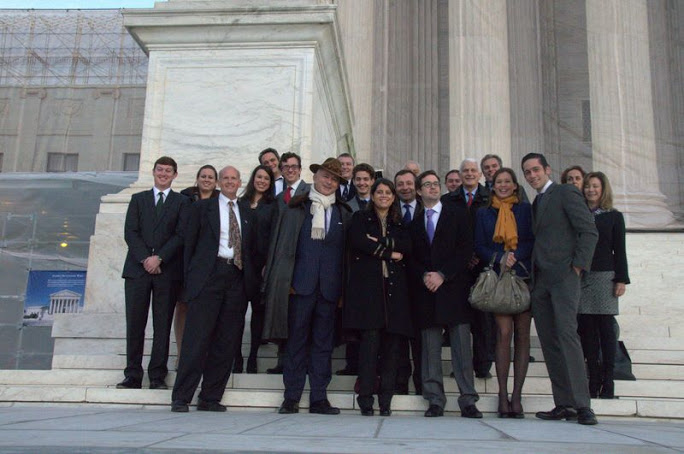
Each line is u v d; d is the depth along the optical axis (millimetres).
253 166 8852
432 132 20031
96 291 8148
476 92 15430
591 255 5273
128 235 6305
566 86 20125
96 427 3396
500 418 5512
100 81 23312
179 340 6746
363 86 16484
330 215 5930
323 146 10070
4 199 17359
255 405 5680
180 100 9102
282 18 9086
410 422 4484
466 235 5816
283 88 9016
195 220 5852
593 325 6477
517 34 19031
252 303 6762
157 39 9258
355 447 2688
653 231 13656
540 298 5508
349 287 5707
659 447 2945
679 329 8977
